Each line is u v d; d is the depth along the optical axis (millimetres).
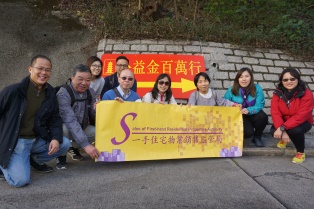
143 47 6352
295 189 3189
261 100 4512
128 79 3938
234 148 4207
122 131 3781
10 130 3033
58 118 3416
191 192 3053
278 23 7414
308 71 6480
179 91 5660
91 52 6383
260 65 6402
